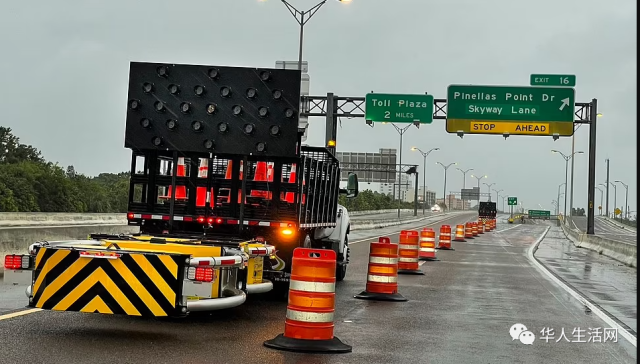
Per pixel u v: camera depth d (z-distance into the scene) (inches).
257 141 535.5
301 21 1360.7
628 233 4077.3
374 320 510.9
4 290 565.9
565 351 421.1
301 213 561.6
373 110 1759.4
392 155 3388.3
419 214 5851.4
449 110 1732.3
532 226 4584.2
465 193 6766.7
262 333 430.3
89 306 393.1
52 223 1809.8
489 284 812.6
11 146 3191.4
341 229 767.1
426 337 447.5
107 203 3034.0
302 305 390.0
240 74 536.7
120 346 369.7
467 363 374.0
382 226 3090.6
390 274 636.1
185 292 390.6
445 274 930.1
